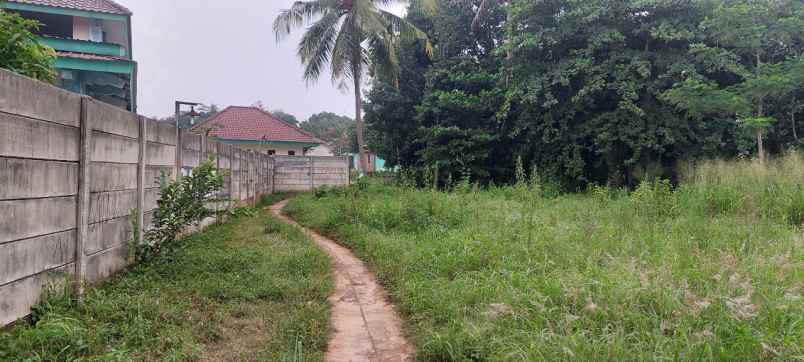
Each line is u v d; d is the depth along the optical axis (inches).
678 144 553.6
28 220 127.2
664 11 546.0
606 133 549.6
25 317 126.0
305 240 283.9
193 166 297.7
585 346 112.5
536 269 185.5
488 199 430.9
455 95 714.2
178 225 219.3
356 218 346.6
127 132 194.4
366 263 248.7
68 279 145.3
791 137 525.0
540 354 110.2
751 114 491.8
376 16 652.7
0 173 115.3
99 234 169.6
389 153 895.7
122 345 118.0
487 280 169.5
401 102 818.8
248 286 182.7
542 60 640.4
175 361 114.3
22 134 123.8
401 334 149.3
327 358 130.3
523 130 676.1
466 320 137.8
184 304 155.6
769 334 114.3
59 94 141.2
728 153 547.2
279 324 144.0
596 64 578.6
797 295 140.2
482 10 737.6
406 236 286.8
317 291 185.2
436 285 176.7
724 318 126.0
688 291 138.6
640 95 564.4
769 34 464.4
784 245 207.8
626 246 212.2
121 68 418.3
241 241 277.3
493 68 776.3
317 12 676.1
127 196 195.8
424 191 423.5
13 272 121.0
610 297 141.2
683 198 321.1
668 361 107.0
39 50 198.7
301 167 762.2
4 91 116.0
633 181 591.2
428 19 824.3
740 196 309.4
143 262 201.2
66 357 110.2
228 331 139.3
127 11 489.1
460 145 732.0
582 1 570.9
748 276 158.6
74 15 456.8
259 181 580.1
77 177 152.9
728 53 494.6
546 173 627.2
